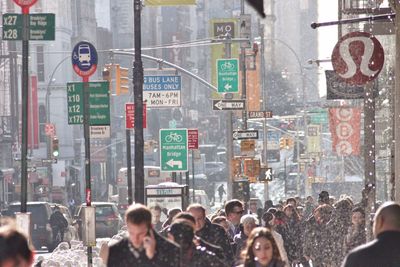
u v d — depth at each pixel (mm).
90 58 50219
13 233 15344
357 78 43938
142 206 22359
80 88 51031
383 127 78688
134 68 44281
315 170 169375
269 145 170375
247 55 118312
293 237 58812
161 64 85625
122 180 137875
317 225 57125
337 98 60531
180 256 22500
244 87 91812
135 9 44656
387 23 53312
